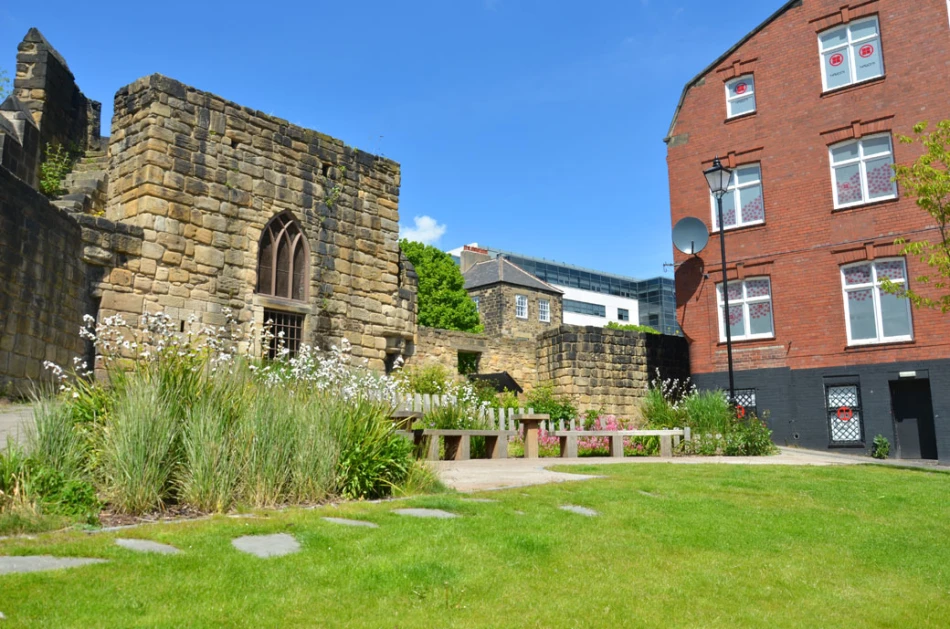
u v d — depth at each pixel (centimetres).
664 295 9588
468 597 470
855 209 2161
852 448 2095
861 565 646
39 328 1346
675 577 560
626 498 845
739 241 2358
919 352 2020
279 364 1059
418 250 4738
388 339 2186
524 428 1630
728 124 2427
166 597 416
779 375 2236
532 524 667
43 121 1923
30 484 626
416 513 686
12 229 1240
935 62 2072
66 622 368
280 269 1930
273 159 1916
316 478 787
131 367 836
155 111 1686
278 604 427
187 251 1711
